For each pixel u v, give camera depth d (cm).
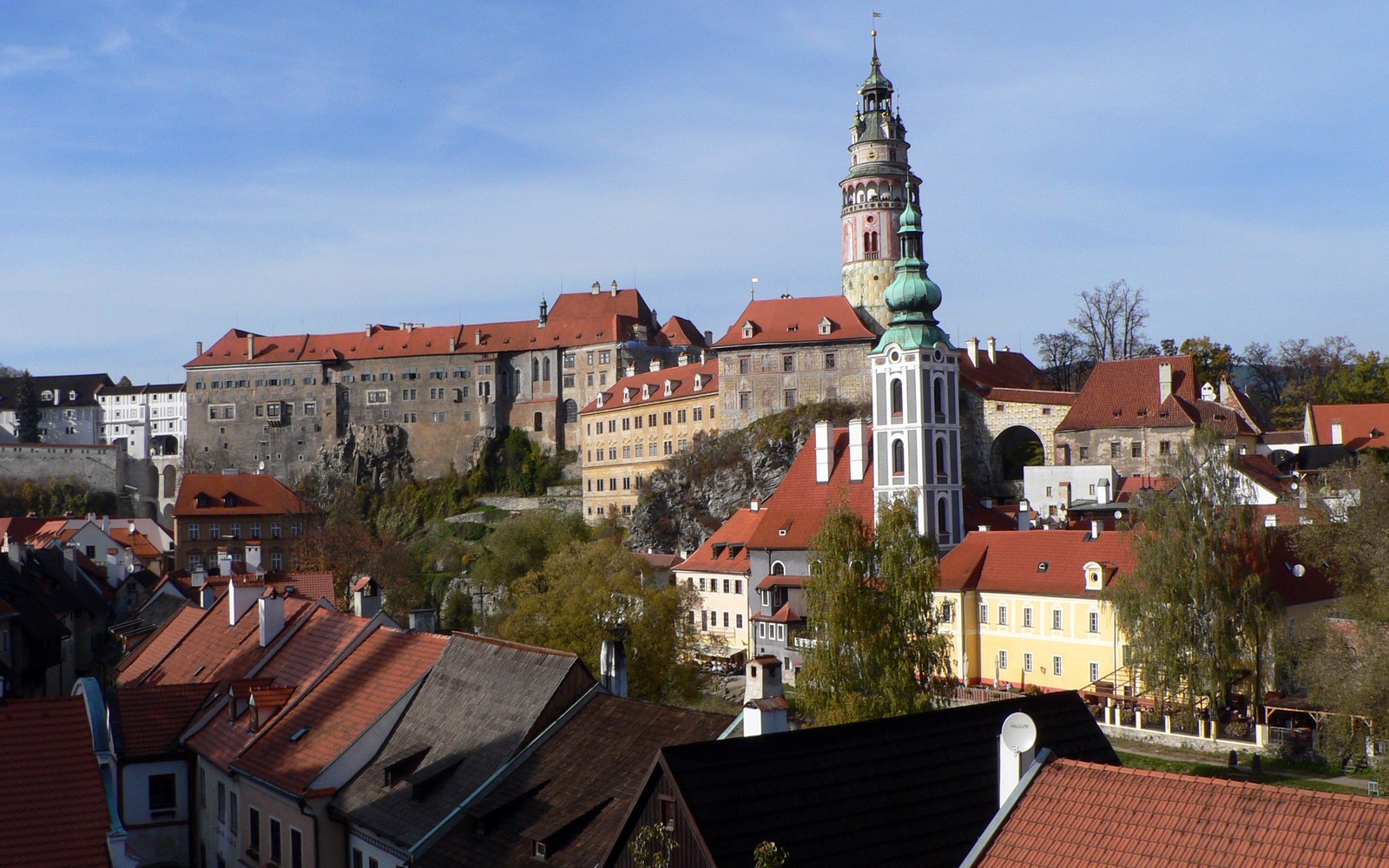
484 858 3809
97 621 10944
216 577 9962
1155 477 14512
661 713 4003
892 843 3162
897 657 7031
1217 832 2372
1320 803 2319
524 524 17825
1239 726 8338
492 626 10925
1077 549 10525
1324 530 9275
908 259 12850
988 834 2597
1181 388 15738
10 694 6894
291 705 5372
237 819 5275
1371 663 6538
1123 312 19662
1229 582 8431
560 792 3906
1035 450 16975
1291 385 18950
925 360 12688
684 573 15062
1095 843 2477
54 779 3447
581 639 8712
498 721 4375
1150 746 8631
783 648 13088
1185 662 8388
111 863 3319
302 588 9662
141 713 5872
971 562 11219
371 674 5228
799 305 19975
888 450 12875
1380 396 16750
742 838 2989
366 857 4450
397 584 16712
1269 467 13775
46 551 11006
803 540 13350
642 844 2791
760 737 3228
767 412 19612
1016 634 10675
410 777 4331
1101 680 9825
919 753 3425
